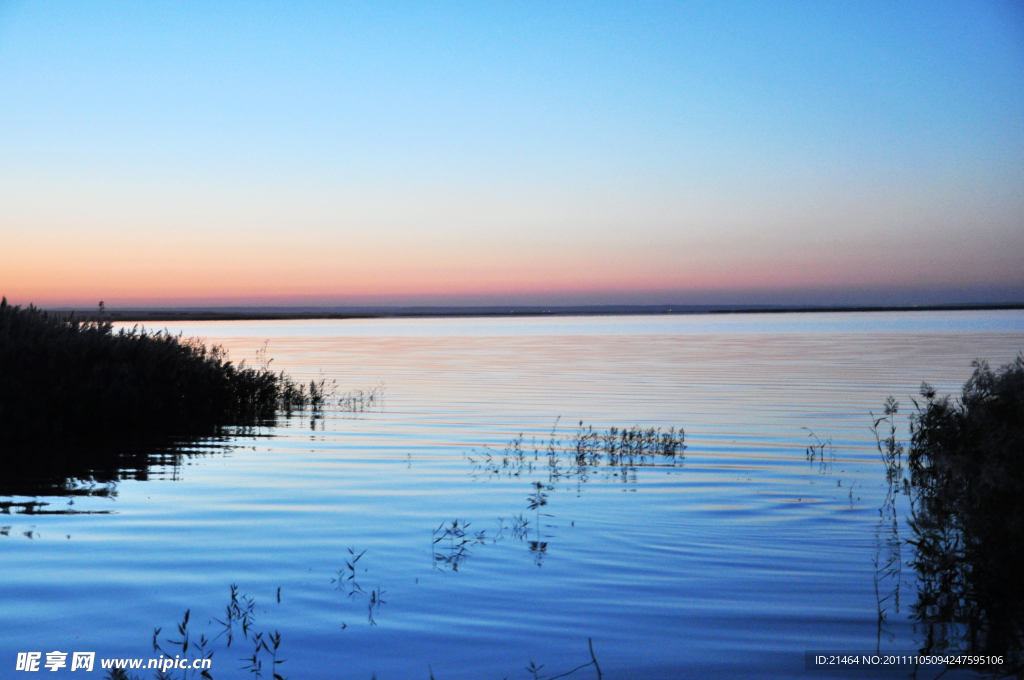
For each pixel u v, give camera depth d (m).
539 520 8.33
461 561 6.82
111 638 5.16
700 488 10.10
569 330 83.00
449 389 23.89
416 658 4.90
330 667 4.78
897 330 70.12
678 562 6.84
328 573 6.46
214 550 7.09
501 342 55.69
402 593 6.00
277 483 10.26
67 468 11.11
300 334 71.31
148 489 9.77
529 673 4.71
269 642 5.11
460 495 9.61
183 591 6.02
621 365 33.66
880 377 26.08
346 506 8.94
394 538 7.57
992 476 6.18
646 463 11.98
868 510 8.86
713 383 25.20
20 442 13.52
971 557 6.27
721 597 5.97
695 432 15.21
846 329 75.38
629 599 5.92
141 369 16.50
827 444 13.75
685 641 5.18
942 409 9.41
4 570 6.44
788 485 10.30
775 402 20.08
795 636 5.29
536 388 24.09
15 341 14.83
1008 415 6.73
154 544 7.25
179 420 16.83
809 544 7.44
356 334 72.12
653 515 8.59
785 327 84.81
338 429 15.74
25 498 9.13
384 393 22.80
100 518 8.23
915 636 5.31
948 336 55.97
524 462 12.03
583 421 16.94
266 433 15.09
